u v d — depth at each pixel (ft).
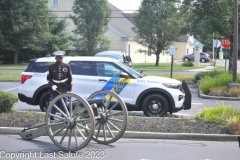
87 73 41.50
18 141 30.66
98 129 29.84
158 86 40.27
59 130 28.07
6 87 74.59
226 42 83.30
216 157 26.91
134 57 185.88
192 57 212.64
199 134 31.91
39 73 42.19
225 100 59.77
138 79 40.78
